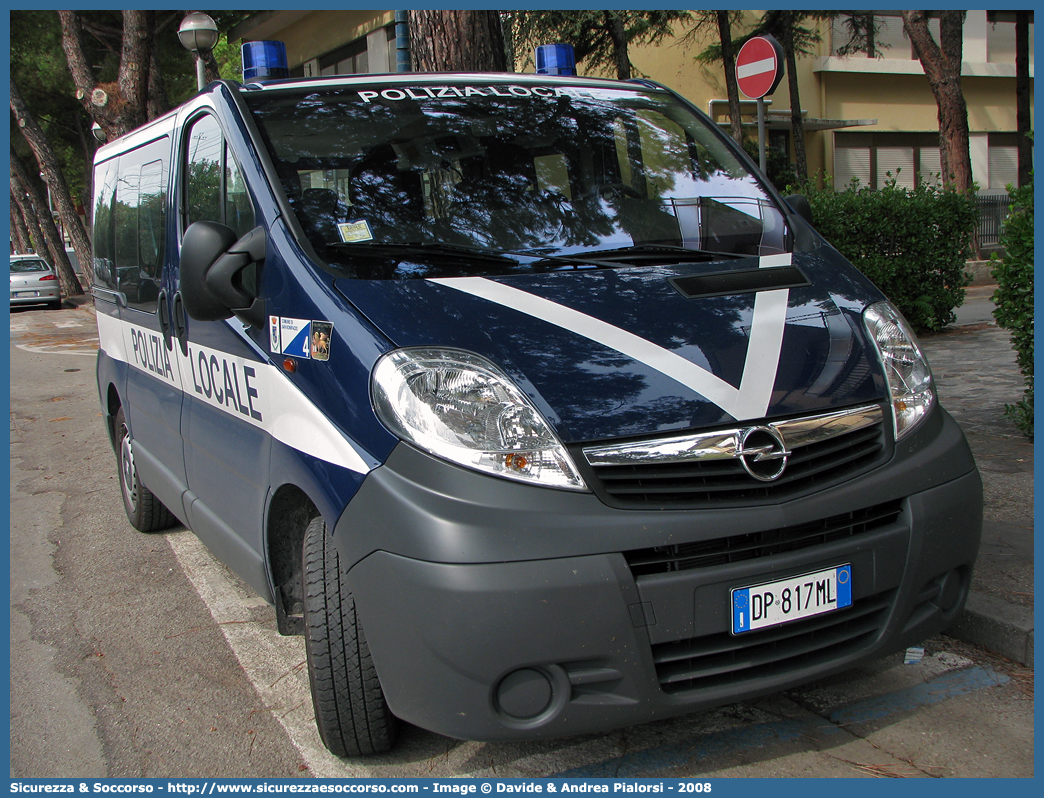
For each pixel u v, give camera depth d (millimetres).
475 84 3555
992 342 8484
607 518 2139
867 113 22594
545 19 13586
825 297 2770
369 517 2227
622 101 3676
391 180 3004
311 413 2490
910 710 2807
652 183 3354
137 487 4926
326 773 2656
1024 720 2717
